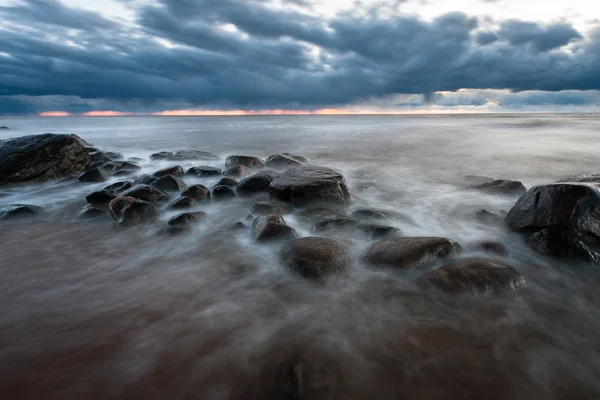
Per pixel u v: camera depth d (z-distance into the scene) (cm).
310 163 1171
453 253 417
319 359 269
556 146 1567
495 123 3681
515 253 446
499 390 242
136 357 271
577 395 239
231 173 891
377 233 495
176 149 1675
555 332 300
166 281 390
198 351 279
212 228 554
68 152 982
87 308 337
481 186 782
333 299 351
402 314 325
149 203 586
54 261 442
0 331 300
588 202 422
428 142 1845
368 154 1434
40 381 248
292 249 416
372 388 243
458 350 278
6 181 834
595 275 386
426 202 709
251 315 327
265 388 244
